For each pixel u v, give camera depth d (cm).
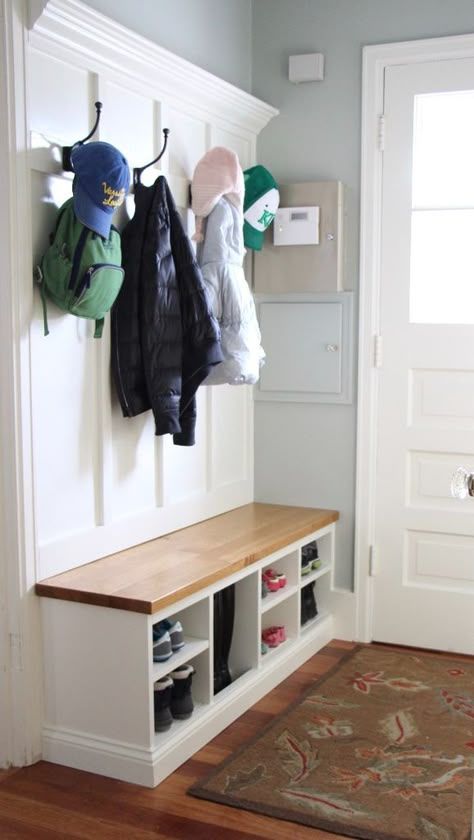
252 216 358
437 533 365
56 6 243
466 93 347
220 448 366
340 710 304
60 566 272
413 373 363
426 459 364
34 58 250
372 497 373
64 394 269
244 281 331
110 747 258
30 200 251
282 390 384
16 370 249
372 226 364
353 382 373
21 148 245
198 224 324
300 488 386
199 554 299
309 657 358
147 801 246
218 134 349
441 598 366
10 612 259
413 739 283
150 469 315
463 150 350
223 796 247
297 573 347
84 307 254
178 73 305
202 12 341
